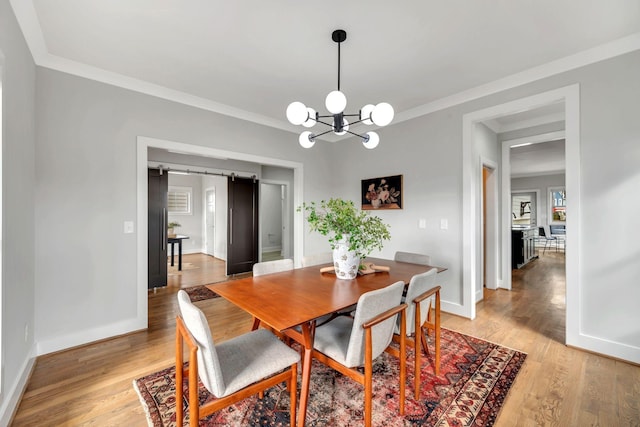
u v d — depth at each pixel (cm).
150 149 456
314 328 168
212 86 289
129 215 270
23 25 187
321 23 195
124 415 162
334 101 177
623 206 216
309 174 434
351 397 176
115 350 237
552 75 248
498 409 166
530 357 224
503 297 386
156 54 232
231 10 182
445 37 211
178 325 137
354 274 208
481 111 293
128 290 270
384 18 190
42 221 227
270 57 238
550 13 185
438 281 329
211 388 121
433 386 187
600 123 224
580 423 155
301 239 425
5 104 155
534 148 536
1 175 150
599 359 220
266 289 182
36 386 188
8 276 160
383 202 385
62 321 237
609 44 218
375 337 146
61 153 236
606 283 223
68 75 241
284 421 157
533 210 916
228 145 344
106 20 190
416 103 333
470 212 303
